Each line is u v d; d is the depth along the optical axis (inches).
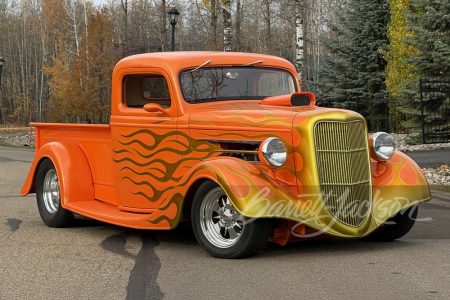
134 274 173.8
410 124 754.2
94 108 1589.6
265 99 227.9
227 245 190.7
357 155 197.9
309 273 169.5
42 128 295.7
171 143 223.9
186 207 211.6
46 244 222.4
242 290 153.4
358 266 177.2
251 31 2091.5
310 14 1994.3
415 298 142.8
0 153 746.8
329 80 1098.7
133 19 2417.6
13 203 331.6
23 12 2878.9
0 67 1461.6
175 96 223.5
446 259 184.5
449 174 425.4
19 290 158.2
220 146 210.7
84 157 265.1
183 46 2468.0
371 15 1013.8
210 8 965.8
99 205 251.3
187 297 148.8
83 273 175.9
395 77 899.4
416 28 738.2
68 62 2378.2
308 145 189.6
